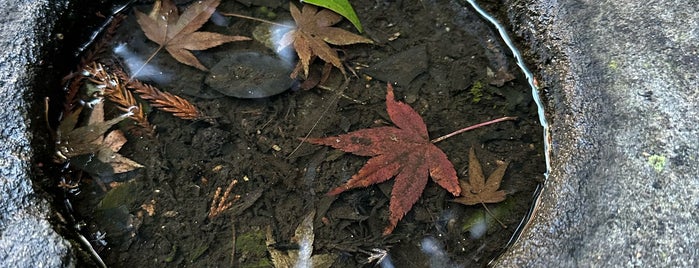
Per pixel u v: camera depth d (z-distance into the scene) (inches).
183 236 17.5
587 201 16.6
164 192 18.0
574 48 18.3
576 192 16.7
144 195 18.0
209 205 17.9
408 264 17.2
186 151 18.5
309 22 20.1
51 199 17.1
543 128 18.6
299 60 19.6
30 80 17.9
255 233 17.6
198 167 18.3
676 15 18.2
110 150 18.3
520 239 16.6
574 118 17.6
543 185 17.6
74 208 17.7
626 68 17.8
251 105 19.0
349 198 17.9
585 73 18.0
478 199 17.8
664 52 17.8
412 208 17.8
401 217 17.6
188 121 18.8
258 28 20.1
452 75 19.5
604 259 16.1
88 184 18.0
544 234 16.4
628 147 16.9
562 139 17.5
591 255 16.2
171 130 18.7
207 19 20.1
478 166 18.2
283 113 18.9
